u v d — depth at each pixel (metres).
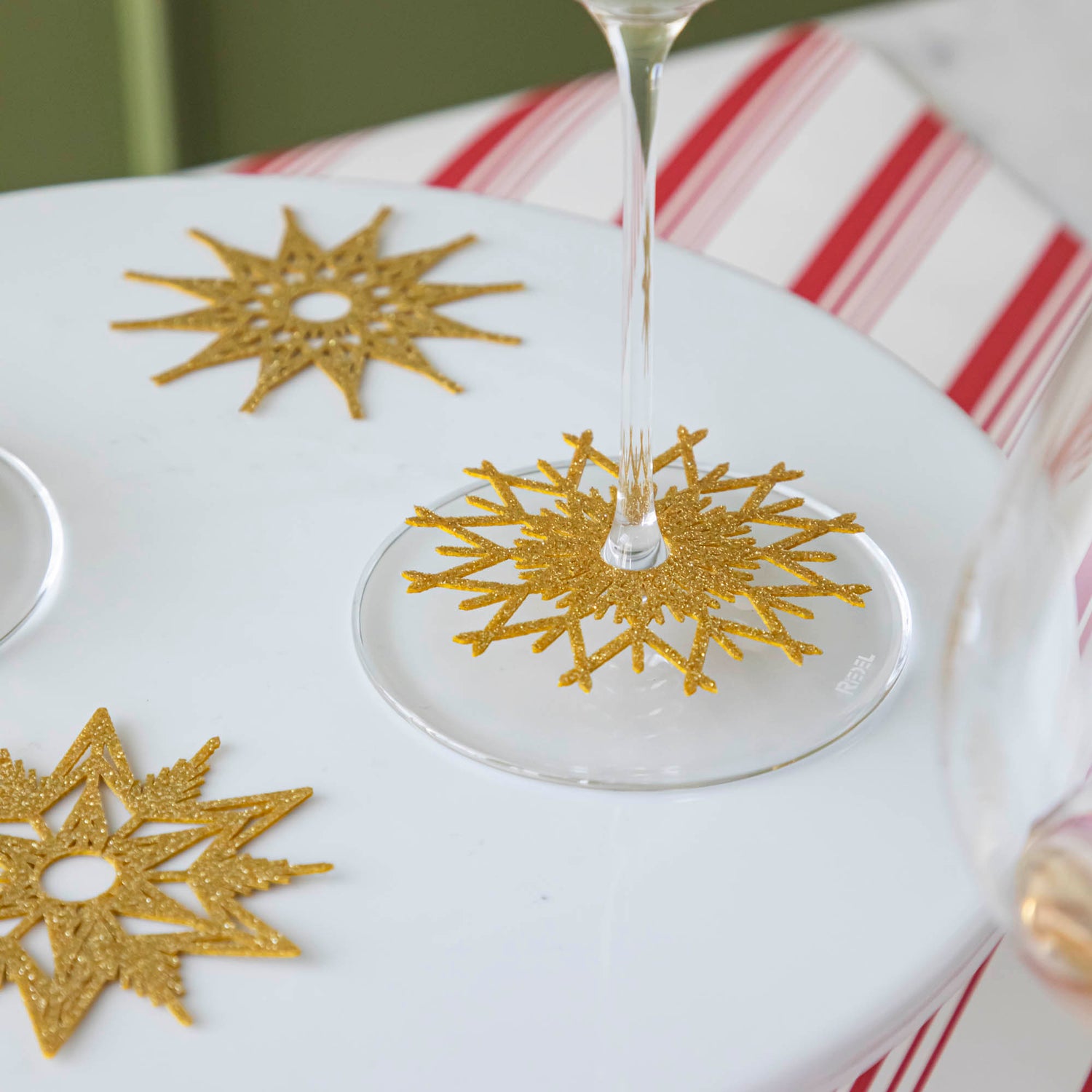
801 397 0.44
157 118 1.01
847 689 0.37
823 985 0.34
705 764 0.36
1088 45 0.87
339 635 0.38
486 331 0.46
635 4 0.33
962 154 0.73
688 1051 0.33
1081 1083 0.44
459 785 0.36
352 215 0.50
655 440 0.43
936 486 0.42
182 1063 0.33
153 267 0.48
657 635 0.38
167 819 0.35
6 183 1.01
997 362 0.67
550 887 0.35
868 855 0.35
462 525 0.40
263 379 0.44
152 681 0.38
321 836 0.35
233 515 0.41
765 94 0.74
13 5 0.92
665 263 0.48
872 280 0.69
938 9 0.87
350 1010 0.33
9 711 0.37
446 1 1.05
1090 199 0.85
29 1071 0.32
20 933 0.34
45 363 0.44
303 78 1.04
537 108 0.74
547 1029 0.33
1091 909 0.28
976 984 0.46
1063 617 0.29
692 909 0.34
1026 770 0.29
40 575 0.39
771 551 0.39
